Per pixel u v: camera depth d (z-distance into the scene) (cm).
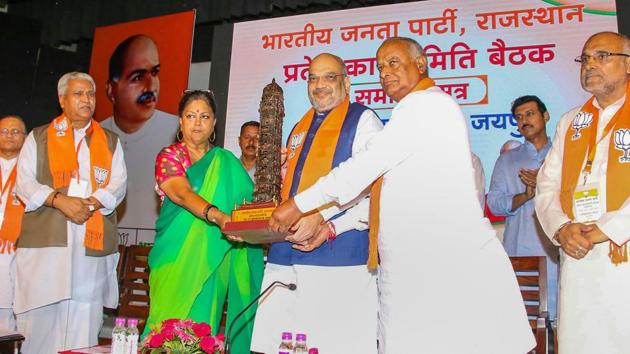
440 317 203
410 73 237
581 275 247
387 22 527
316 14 551
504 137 477
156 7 611
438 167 213
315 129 287
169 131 563
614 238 235
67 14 650
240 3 573
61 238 342
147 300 387
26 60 598
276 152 259
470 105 490
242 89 561
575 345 244
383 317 218
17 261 349
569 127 274
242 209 247
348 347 260
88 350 249
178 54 570
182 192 283
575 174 260
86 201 342
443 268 206
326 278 266
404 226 213
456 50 502
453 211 210
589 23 473
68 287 338
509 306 203
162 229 294
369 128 274
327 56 289
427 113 216
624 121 252
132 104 580
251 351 295
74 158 358
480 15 502
